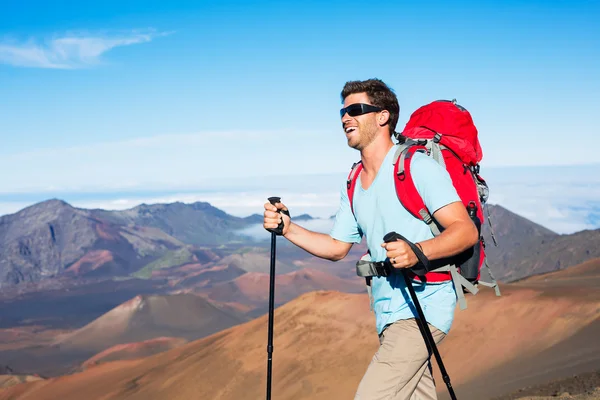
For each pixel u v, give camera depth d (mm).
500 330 45938
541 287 54688
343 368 56688
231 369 68000
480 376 39750
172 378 75188
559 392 18906
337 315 67875
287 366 61438
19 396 101250
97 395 86438
